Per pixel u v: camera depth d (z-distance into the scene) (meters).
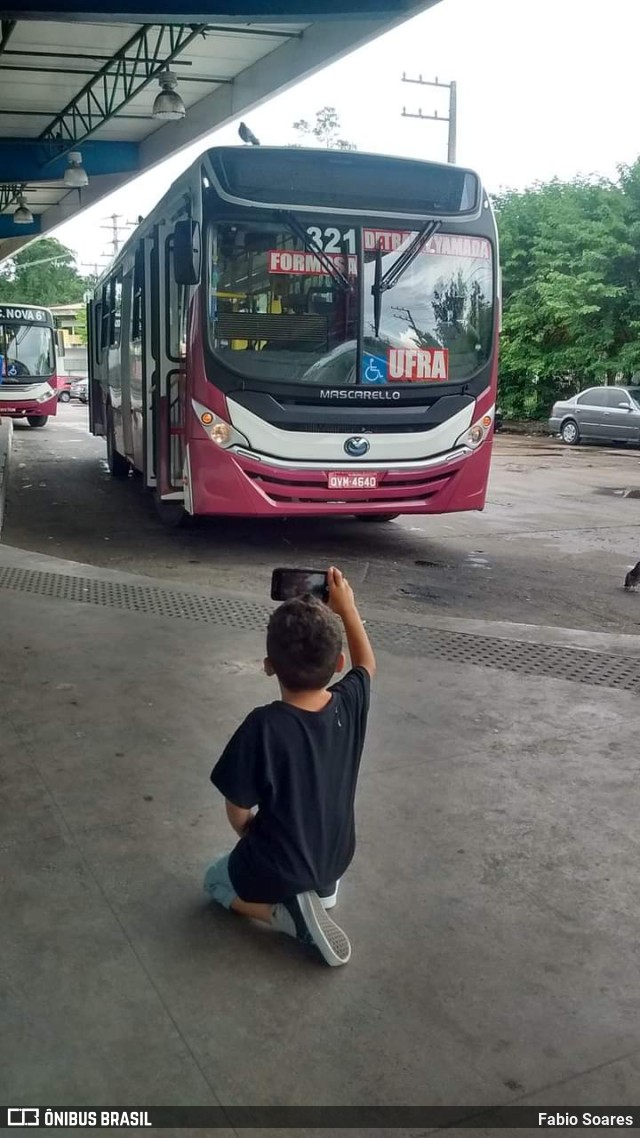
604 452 22.91
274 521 11.57
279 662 2.63
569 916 3.05
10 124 20.77
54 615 6.28
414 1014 2.59
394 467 8.69
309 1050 2.45
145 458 10.63
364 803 3.77
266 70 16.39
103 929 2.91
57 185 24.66
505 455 21.83
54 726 4.41
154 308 9.83
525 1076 2.38
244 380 8.26
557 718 4.69
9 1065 2.35
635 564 9.40
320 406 8.45
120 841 3.41
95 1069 2.35
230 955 2.81
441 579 8.70
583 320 26.97
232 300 8.22
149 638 5.80
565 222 27.34
